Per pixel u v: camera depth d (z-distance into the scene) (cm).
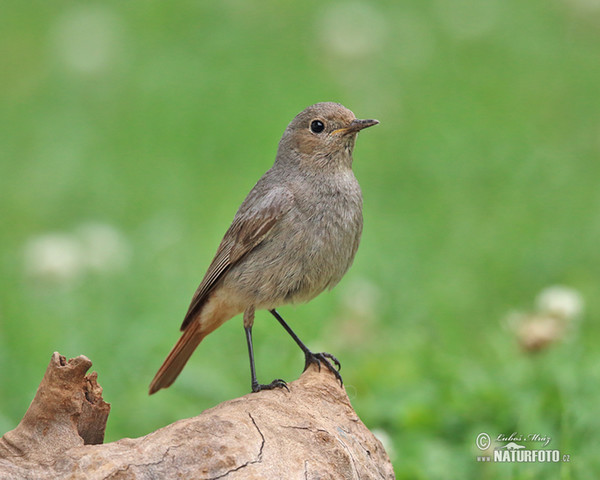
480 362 1063
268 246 841
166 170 1714
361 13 2153
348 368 1049
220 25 2267
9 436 632
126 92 2008
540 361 980
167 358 895
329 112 862
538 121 1844
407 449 857
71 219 1588
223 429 622
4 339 1147
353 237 866
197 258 1387
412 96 1947
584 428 851
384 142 1794
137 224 1551
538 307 1065
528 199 1584
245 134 1827
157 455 603
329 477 623
